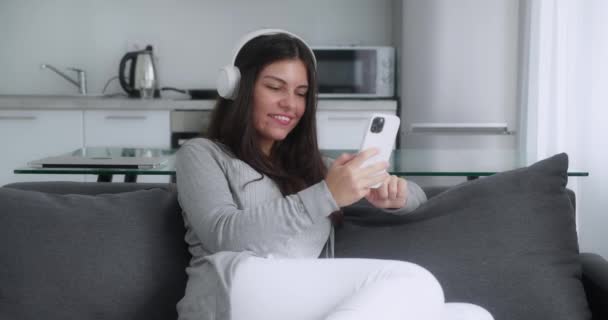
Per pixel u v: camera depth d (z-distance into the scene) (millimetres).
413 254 1380
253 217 1201
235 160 1373
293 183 1412
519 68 3439
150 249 1374
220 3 3961
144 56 3676
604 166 2385
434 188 1675
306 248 1348
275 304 1123
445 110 3500
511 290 1308
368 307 971
